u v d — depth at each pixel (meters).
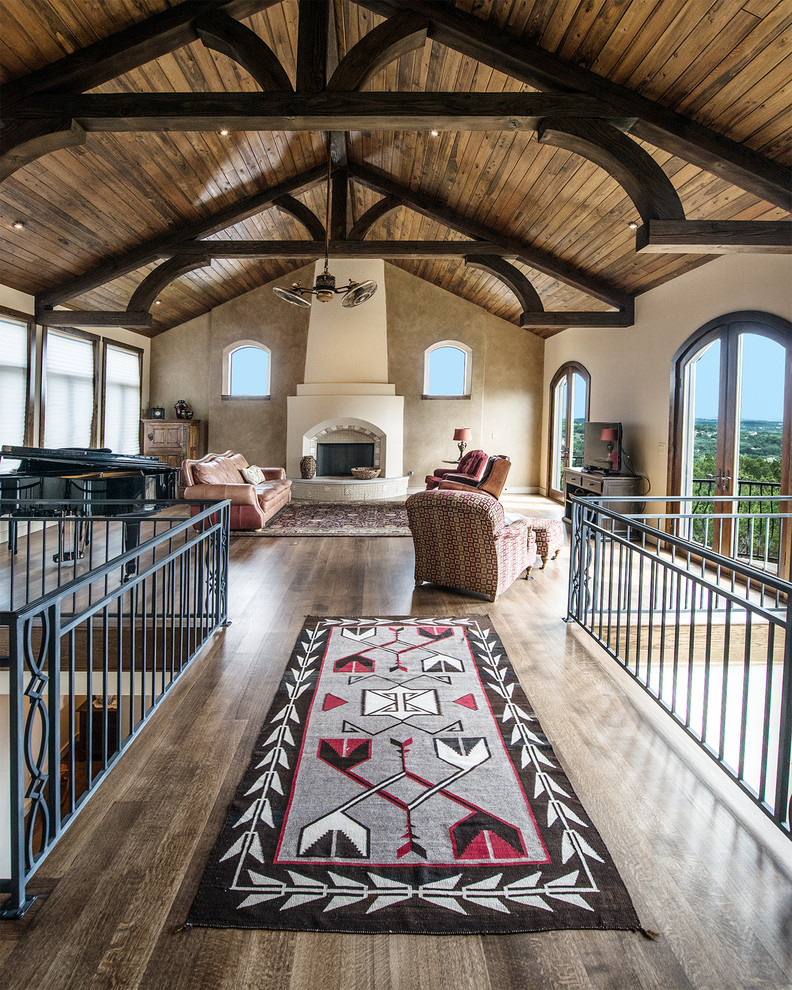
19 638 1.62
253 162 6.68
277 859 1.89
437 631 4.05
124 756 2.50
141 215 6.59
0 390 6.79
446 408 11.59
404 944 1.59
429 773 2.39
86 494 5.21
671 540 2.88
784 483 5.05
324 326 10.94
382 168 7.28
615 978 1.50
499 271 7.44
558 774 2.40
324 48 3.96
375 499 10.44
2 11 3.68
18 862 1.65
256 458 11.41
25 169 5.20
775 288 5.11
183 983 1.47
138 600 4.56
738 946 1.60
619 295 7.62
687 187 4.95
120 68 4.22
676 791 2.31
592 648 3.81
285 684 3.21
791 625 1.93
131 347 10.20
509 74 4.24
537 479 11.77
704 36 3.50
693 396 6.46
